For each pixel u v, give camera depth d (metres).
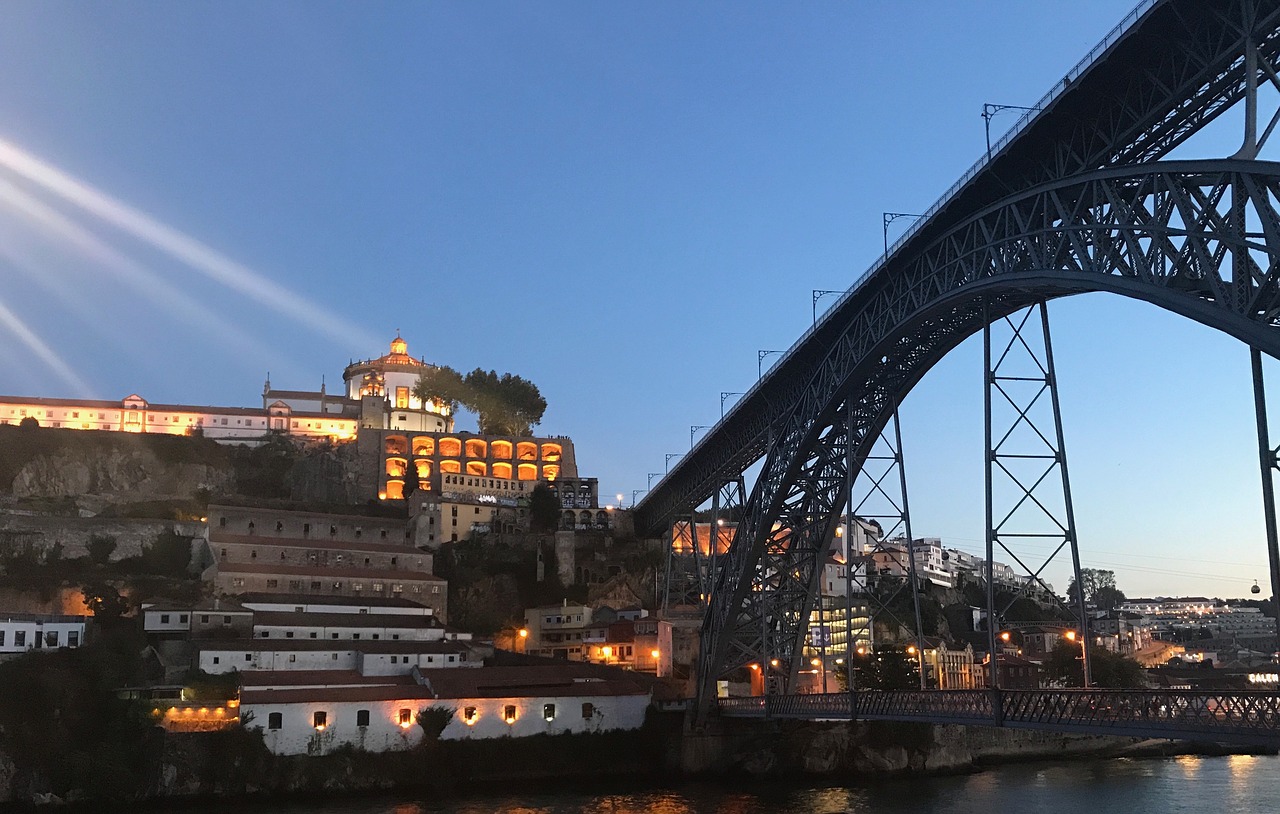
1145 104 55.12
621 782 104.44
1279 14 44.69
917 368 82.75
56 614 108.62
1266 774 107.12
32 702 88.38
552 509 184.62
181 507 159.88
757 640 109.81
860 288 81.75
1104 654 145.75
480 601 157.25
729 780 107.75
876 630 159.50
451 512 175.62
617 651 138.88
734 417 111.25
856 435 92.94
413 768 97.12
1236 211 44.25
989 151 65.38
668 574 143.75
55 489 164.50
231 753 90.31
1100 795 94.06
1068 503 59.53
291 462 188.50
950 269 70.31
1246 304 43.94
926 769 114.31
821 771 109.75
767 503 98.19
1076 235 55.56
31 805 83.69
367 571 140.88
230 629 112.75
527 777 102.69
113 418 191.62
